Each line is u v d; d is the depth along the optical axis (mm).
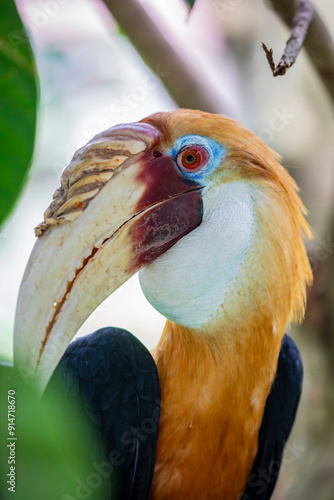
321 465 3676
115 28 3781
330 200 3725
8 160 3432
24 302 3512
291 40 3473
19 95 3436
